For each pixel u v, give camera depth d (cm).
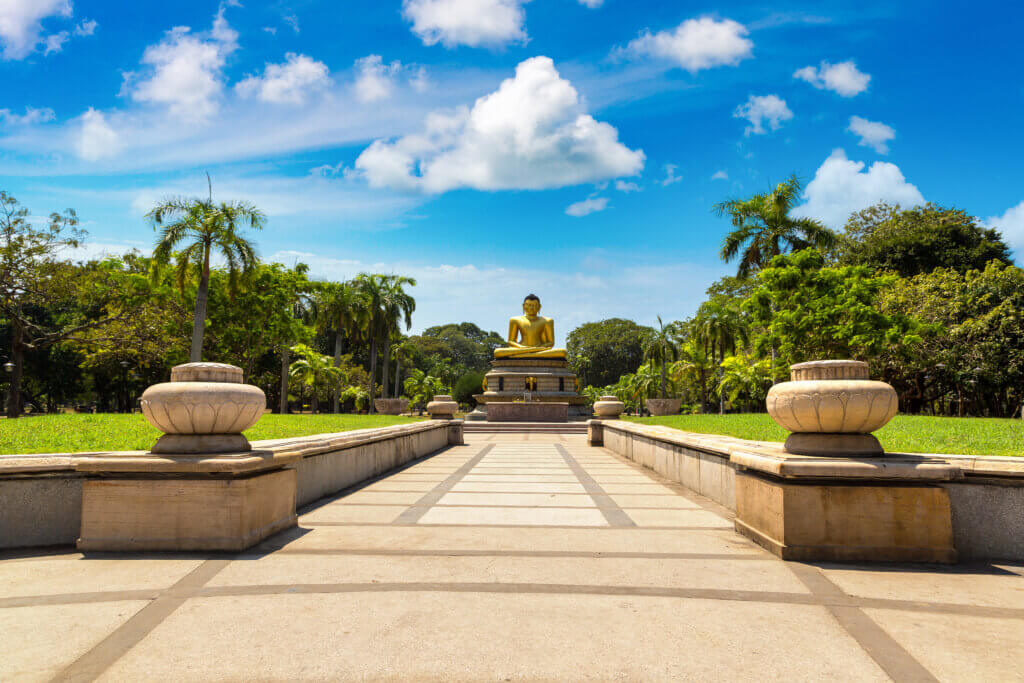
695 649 315
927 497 481
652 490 886
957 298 2753
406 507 732
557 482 983
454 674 286
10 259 2097
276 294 3509
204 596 396
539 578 434
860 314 2248
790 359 2498
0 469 519
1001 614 367
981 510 511
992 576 445
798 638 330
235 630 338
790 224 2597
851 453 513
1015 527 502
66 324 3844
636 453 1327
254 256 2405
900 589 413
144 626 345
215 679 281
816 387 510
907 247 3609
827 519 484
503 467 1232
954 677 285
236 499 510
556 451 1669
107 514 512
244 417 556
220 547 503
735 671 290
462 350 10019
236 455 527
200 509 510
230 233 2311
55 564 470
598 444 1862
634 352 7694
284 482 595
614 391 6550
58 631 338
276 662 298
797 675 286
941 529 479
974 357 2647
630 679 281
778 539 496
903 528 480
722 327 4234
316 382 4691
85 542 509
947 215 3762
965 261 3469
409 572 448
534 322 3512
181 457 519
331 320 4609
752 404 4722
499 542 543
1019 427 1163
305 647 315
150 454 541
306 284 3922
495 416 2880
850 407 497
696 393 5809
